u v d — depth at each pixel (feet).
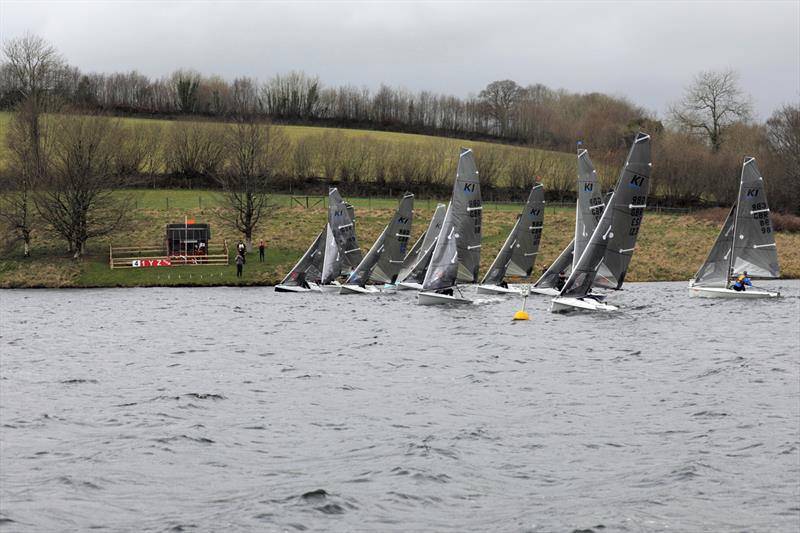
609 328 298.56
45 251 522.47
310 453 145.89
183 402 184.03
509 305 369.71
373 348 259.80
